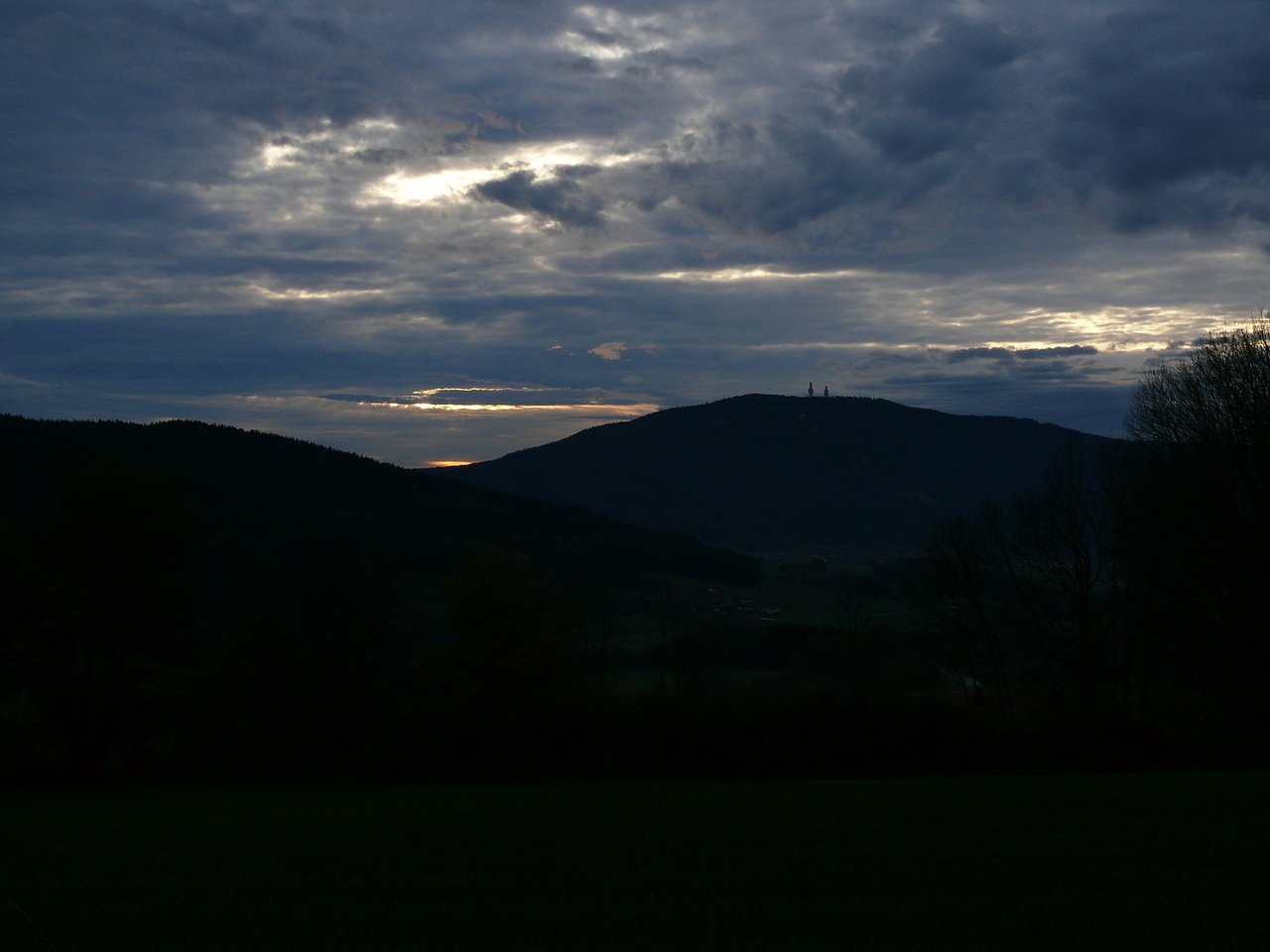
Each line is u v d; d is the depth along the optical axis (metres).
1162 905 8.38
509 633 43.66
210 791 29.30
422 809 18.89
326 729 43.19
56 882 10.48
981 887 9.38
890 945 7.30
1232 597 34.53
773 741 28.62
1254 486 34.16
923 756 27.83
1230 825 13.06
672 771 28.16
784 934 7.75
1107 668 43.16
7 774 36.22
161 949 7.61
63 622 36.44
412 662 44.78
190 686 41.38
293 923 8.35
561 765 29.12
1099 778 23.22
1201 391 37.06
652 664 64.38
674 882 9.85
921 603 48.06
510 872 10.62
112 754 40.28
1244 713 37.03
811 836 12.91
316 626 45.28
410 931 8.00
